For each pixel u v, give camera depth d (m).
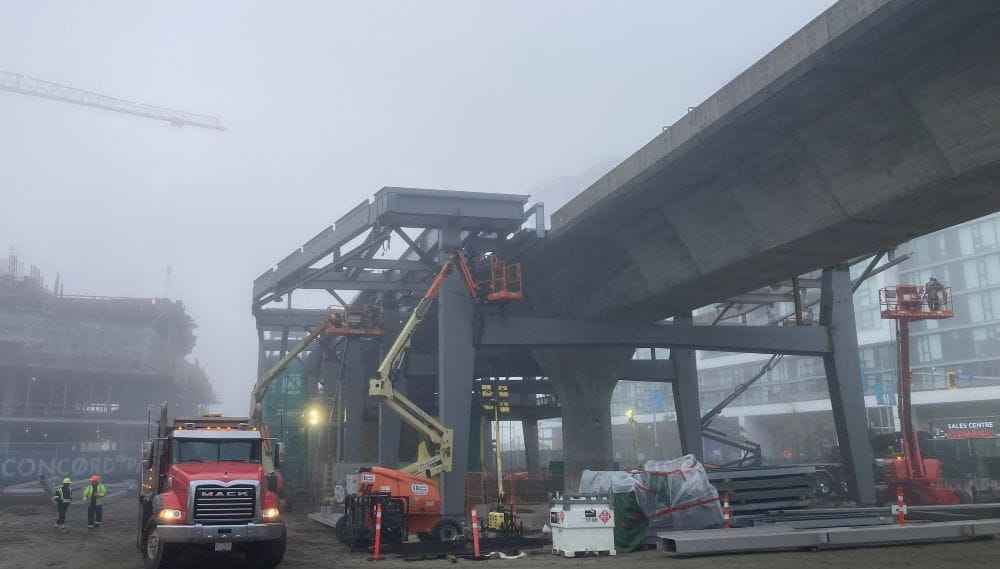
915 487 34.94
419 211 33.25
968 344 85.69
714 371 118.19
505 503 26.41
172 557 15.85
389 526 22.00
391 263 40.62
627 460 131.25
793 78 20.08
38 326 111.50
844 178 22.39
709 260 28.70
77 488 58.72
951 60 18.41
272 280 46.69
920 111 19.64
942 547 17.41
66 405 109.25
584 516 19.08
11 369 102.56
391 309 47.12
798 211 24.27
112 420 109.44
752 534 17.66
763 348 36.19
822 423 104.19
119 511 42.78
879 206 21.64
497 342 33.62
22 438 110.94
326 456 53.47
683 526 20.19
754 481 22.00
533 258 38.28
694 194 28.11
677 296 33.25
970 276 86.50
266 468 21.34
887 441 40.16
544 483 50.19
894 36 18.27
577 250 36.25
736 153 24.78
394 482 22.52
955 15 17.27
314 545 23.88
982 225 86.00
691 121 24.33
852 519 20.44
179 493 16.09
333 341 58.28
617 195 28.70
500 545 21.39
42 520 35.06
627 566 16.08
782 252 26.06
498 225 35.34
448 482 30.44
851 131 21.61
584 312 39.44
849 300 37.53
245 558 18.80
